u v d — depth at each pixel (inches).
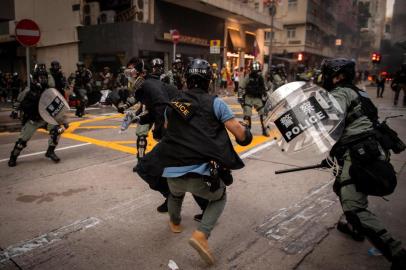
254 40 1217.4
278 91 105.0
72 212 145.7
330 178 193.9
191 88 104.0
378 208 154.1
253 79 302.4
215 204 104.0
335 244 122.6
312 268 107.7
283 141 105.3
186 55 861.8
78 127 355.9
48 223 135.4
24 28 348.2
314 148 101.3
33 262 108.8
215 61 974.4
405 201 162.2
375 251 116.3
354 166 97.4
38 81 205.3
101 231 129.6
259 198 164.1
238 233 129.6
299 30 1610.5
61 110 207.8
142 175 108.5
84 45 774.5
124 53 715.4
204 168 96.7
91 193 167.3
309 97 101.3
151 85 145.1
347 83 106.3
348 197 99.6
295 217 143.7
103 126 364.5
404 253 90.4
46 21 836.6
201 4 800.9
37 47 871.7
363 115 102.0
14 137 308.0
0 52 952.3
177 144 99.4
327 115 100.0
